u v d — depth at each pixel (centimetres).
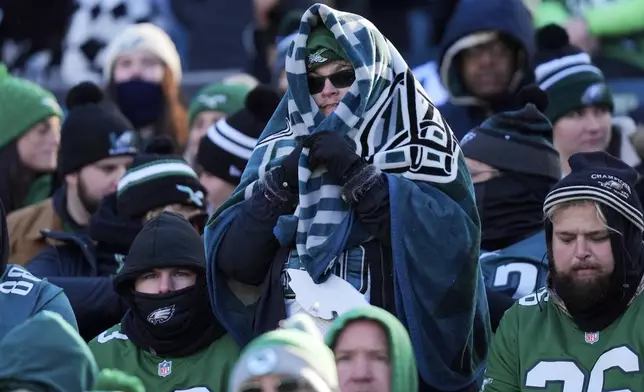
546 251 2138
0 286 2056
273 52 3366
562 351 1925
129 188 2359
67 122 2627
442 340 1894
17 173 2770
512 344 1959
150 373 1995
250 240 1927
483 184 2342
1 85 2806
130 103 3053
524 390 1928
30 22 3506
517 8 2736
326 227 1902
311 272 1894
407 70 1977
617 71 3234
